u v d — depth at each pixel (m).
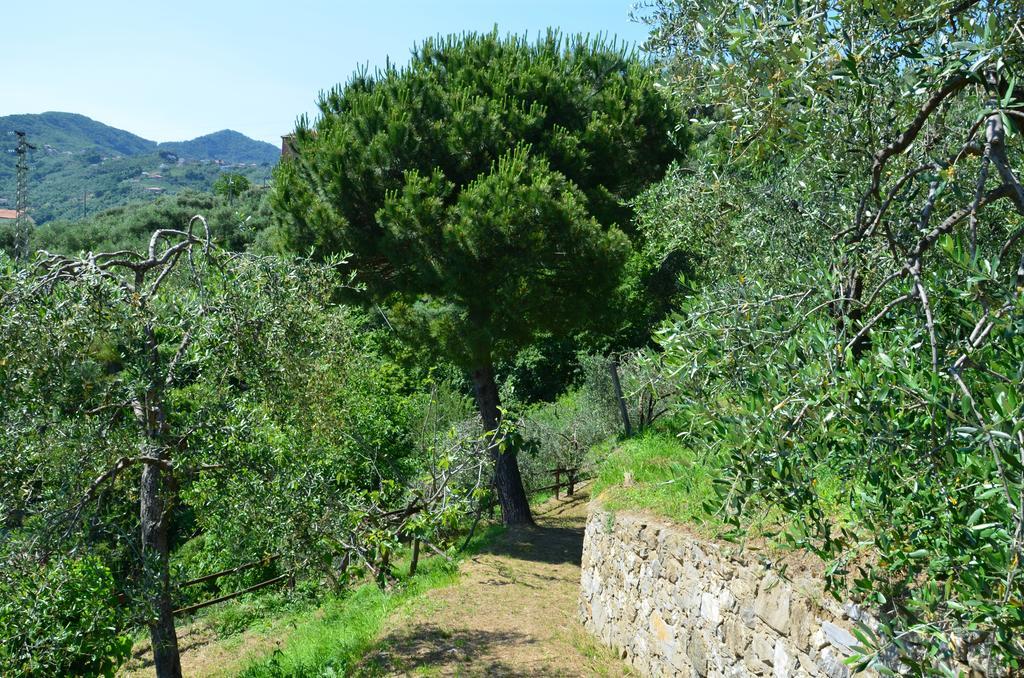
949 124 4.71
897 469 2.75
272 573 13.13
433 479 8.77
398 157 12.19
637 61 13.12
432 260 11.84
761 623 5.45
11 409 6.09
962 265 2.63
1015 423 2.19
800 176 5.45
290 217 12.78
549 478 17.78
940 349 2.95
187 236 7.04
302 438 7.73
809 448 2.97
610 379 16.66
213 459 6.97
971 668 3.50
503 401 17.88
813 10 3.36
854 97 4.02
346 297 12.89
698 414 3.51
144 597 6.64
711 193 7.45
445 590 10.37
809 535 3.25
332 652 8.76
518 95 12.82
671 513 7.39
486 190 11.22
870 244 4.45
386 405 14.41
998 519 2.38
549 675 7.41
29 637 5.73
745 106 3.79
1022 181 4.28
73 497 6.41
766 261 5.90
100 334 6.28
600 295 12.39
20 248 40.34
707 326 3.55
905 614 4.05
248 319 6.86
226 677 9.50
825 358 2.97
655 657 7.12
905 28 3.35
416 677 7.51
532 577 10.92
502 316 12.32
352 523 7.63
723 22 3.86
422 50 13.57
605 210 12.58
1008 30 3.12
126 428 6.66
